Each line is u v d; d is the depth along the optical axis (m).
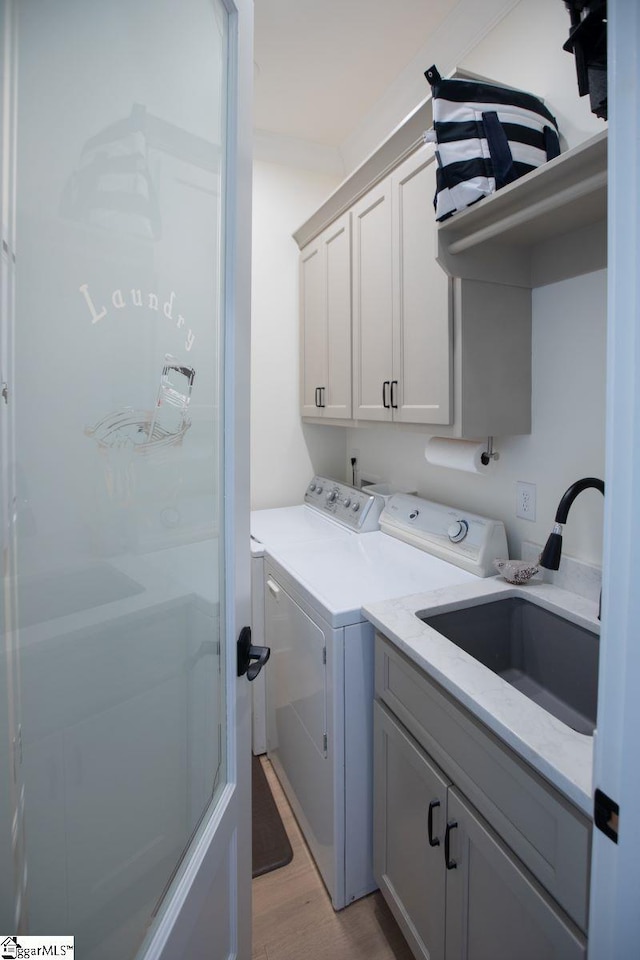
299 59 1.91
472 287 1.43
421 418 1.58
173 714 0.74
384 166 1.70
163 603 0.70
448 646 1.13
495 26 1.56
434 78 1.24
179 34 0.68
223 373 0.83
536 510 1.55
